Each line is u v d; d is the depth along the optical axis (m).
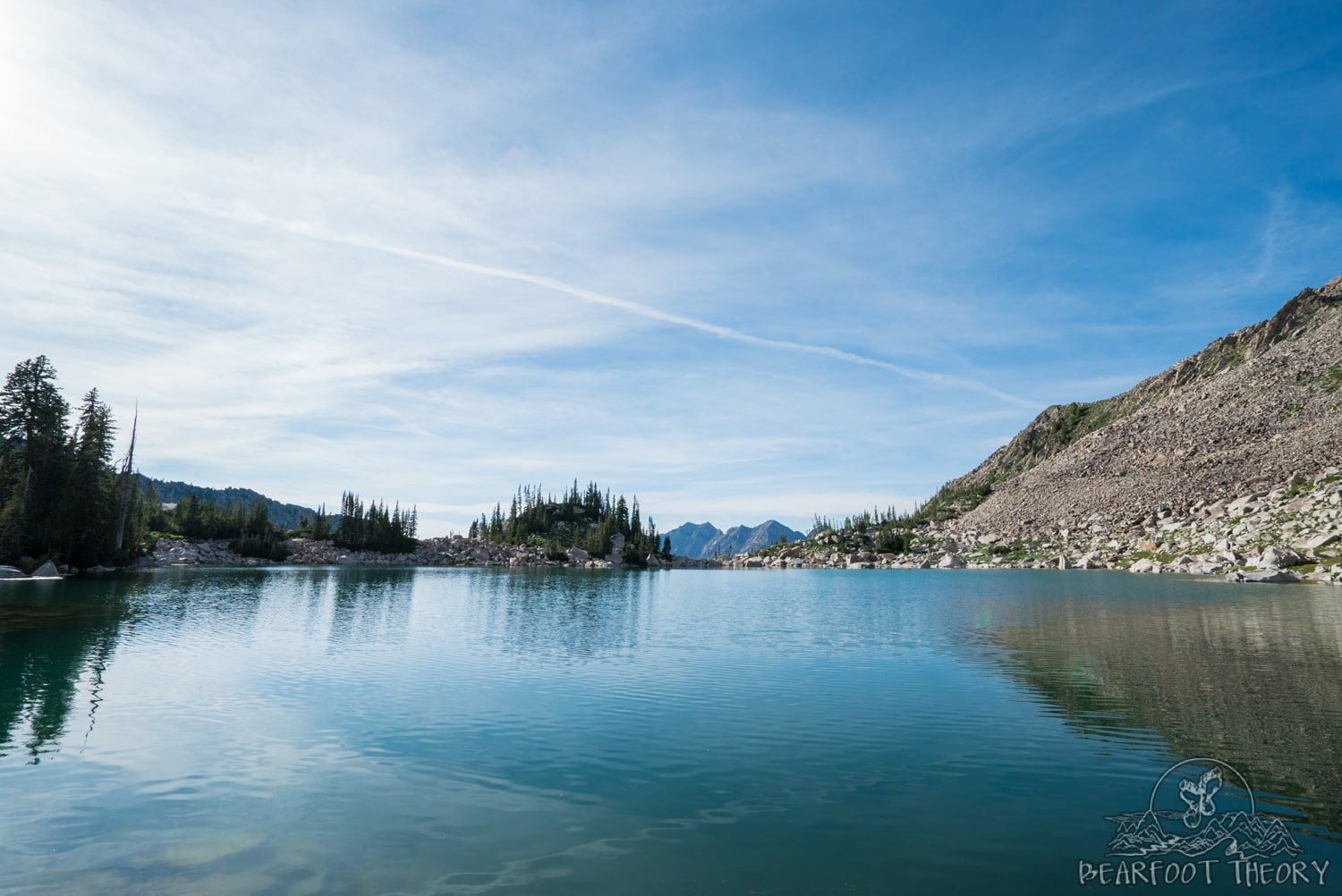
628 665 33.22
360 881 11.96
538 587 103.19
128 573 113.44
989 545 181.50
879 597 77.44
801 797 15.95
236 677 29.86
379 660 34.66
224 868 12.42
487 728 21.88
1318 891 11.53
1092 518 170.50
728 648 38.69
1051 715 22.73
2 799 15.81
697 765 18.30
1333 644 35.91
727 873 12.27
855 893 11.48
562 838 13.75
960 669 31.20
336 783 16.88
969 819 14.59
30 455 104.50
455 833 14.02
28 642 38.59
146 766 18.14
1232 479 154.88
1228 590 71.50
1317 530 100.62
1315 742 19.31
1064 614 52.78
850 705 24.72
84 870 12.37
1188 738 19.92
